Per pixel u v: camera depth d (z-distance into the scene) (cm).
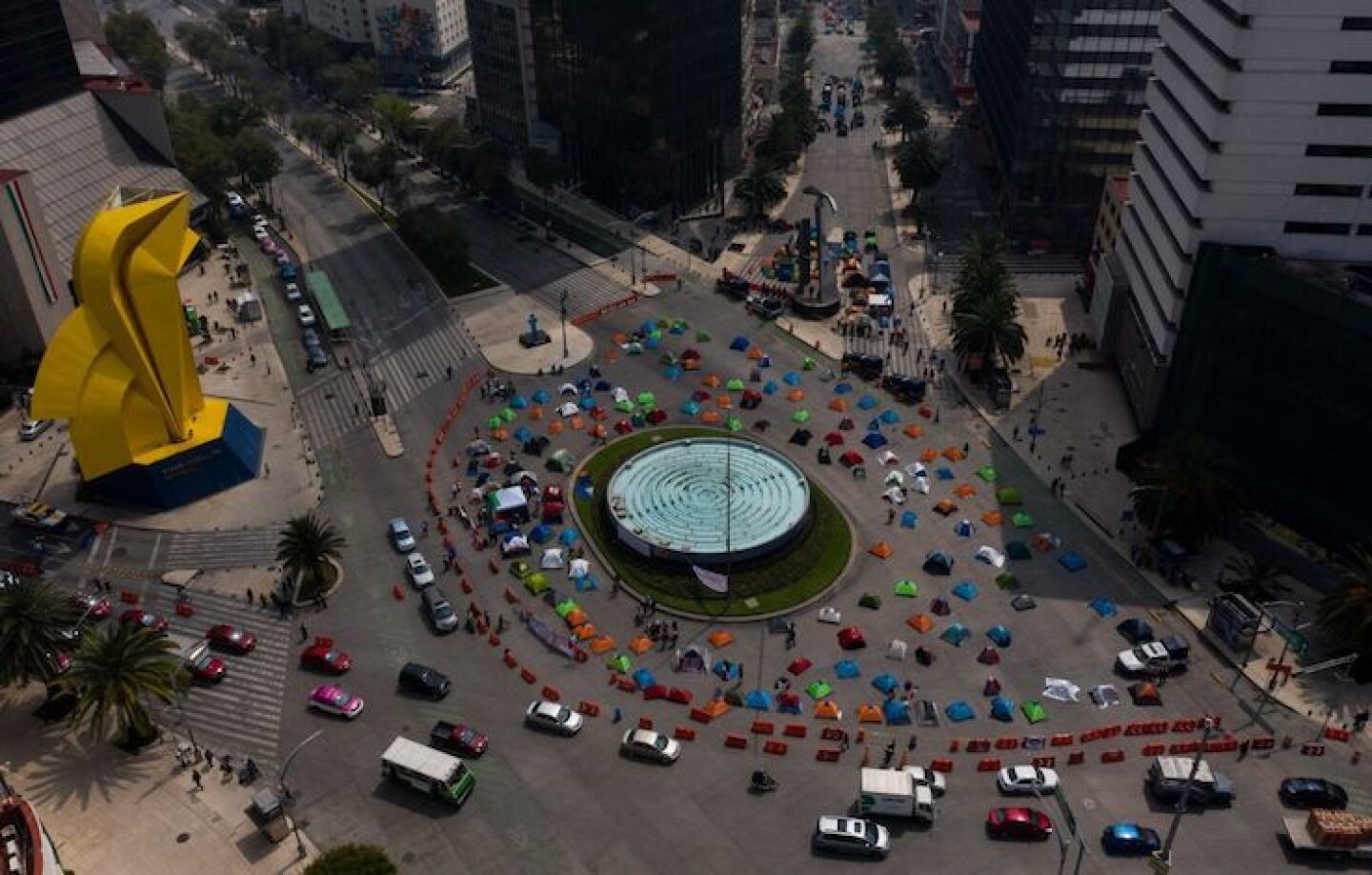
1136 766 10731
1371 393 12500
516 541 13612
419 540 13900
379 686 11750
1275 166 13650
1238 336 13850
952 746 10912
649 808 10325
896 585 13125
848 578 13312
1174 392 15062
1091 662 11938
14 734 11250
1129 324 16838
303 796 10488
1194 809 10244
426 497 14762
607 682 11781
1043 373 17500
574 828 10131
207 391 17388
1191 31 14775
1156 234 15700
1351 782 10506
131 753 11000
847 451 15612
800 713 11350
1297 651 11894
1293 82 13100
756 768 10744
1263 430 13862
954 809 10275
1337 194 13688
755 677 11812
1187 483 12875
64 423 16512
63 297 18125
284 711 11462
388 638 12412
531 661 12050
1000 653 12088
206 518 14450
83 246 13338
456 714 11394
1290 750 10844
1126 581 13125
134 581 13288
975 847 9906
